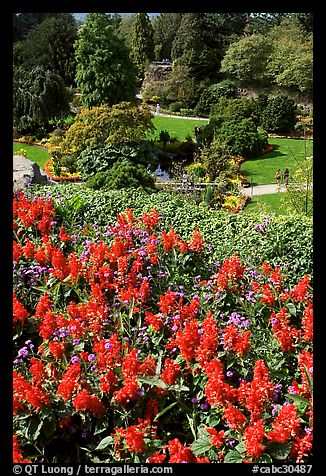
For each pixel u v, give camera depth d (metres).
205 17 24.42
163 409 2.46
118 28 22.92
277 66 21.31
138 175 8.90
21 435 2.31
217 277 3.71
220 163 12.64
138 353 2.81
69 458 2.41
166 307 3.15
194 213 5.77
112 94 16.41
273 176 13.25
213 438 2.21
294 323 3.60
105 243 4.60
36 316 3.10
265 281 3.92
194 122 20.94
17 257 3.73
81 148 12.27
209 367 2.40
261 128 16.95
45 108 17.19
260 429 2.11
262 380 2.37
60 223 5.10
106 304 3.33
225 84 22.12
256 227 5.07
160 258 4.08
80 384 2.43
